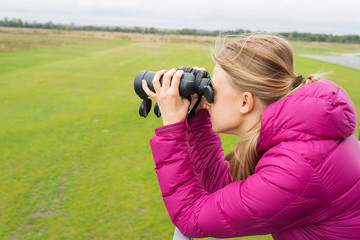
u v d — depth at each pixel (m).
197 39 80.69
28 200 4.18
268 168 0.68
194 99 1.01
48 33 81.94
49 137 7.01
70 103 10.76
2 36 57.59
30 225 3.60
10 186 4.59
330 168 0.65
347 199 0.68
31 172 5.09
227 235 0.73
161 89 0.82
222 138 6.98
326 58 35.28
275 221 0.68
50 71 18.77
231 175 0.97
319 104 0.66
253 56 0.74
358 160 0.71
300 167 0.64
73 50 35.91
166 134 0.80
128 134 7.27
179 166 0.78
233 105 0.80
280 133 0.70
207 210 0.72
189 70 0.87
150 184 4.60
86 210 3.89
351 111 0.68
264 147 0.75
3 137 6.97
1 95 11.99
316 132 0.66
